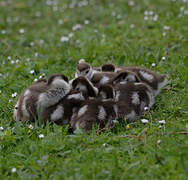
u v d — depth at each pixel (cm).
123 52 1585
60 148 921
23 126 1066
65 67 1507
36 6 2544
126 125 1050
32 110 1079
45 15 2375
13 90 1324
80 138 932
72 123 1042
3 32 2008
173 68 1402
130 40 1719
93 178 790
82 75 1194
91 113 1014
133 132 990
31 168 857
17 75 1448
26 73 1429
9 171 870
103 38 1742
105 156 872
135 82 1164
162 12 2025
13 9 2539
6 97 1259
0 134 1005
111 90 1059
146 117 1103
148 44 1666
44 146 928
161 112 1116
